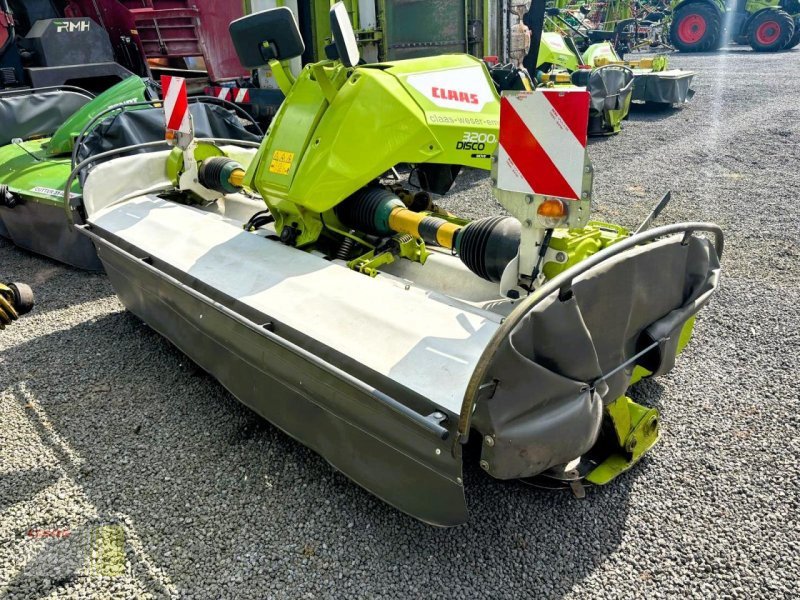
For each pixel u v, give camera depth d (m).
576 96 1.88
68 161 5.14
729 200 5.71
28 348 3.77
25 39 6.25
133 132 4.78
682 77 9.89
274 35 2.97
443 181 3.60
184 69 7.46
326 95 2.92
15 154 5.43
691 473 2.53
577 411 1.98
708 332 3.52
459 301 2.52
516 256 2.34
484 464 1.94
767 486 2.44
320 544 2.30
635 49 18.83
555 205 2.06
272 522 2.41
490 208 5.89
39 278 4.87
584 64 11.61
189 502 2.52
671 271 2.27
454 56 3.36
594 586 2.07
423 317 2.27
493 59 7.81
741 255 4.51
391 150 2.95
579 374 2.00
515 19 8.76
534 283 2.26
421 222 2.79
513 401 1.88
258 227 3.41
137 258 3.23
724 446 2.66
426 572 2.16
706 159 7.17
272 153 3.19
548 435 1.94
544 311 1.85
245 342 2.66
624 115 8.84
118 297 3.96
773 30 17.02
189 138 3.99
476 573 2.15
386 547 2.27
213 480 2.64
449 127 3.07
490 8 7.89
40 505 2.54
